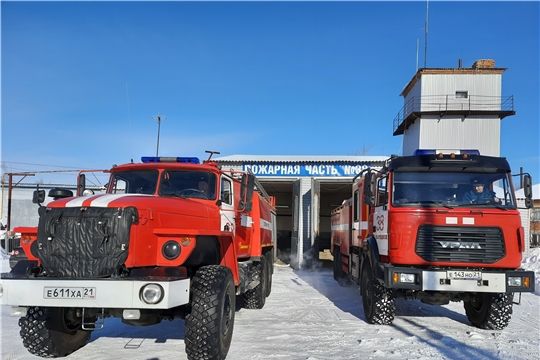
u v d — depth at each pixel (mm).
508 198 6887
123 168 6523
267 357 5312
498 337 6551
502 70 27734
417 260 6641
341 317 7996
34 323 4902
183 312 4949
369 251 7668
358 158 19922
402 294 7145
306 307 9031
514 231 6598
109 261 4285
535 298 10523
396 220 6781
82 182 6750
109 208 4430
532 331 7004
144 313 4684
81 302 4168
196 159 6879
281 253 28141
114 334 6379
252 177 6527
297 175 20047
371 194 7547
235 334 6523
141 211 4531
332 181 20547
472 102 27875
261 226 8930
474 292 6762
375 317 7250
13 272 4539
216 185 6434
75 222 4371
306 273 17062
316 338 6344
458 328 7172
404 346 5961
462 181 7039
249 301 8688
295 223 19922
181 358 5215
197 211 5449
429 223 6676
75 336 5457
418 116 28469
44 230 4402
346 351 5680
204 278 4941
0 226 18188
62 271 4332
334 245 14383
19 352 5402
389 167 7156
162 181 6328
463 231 6613
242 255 7664
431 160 7004
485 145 27781
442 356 5492
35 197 5758
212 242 5746
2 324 7000
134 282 4156
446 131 28141
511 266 6523
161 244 4730
